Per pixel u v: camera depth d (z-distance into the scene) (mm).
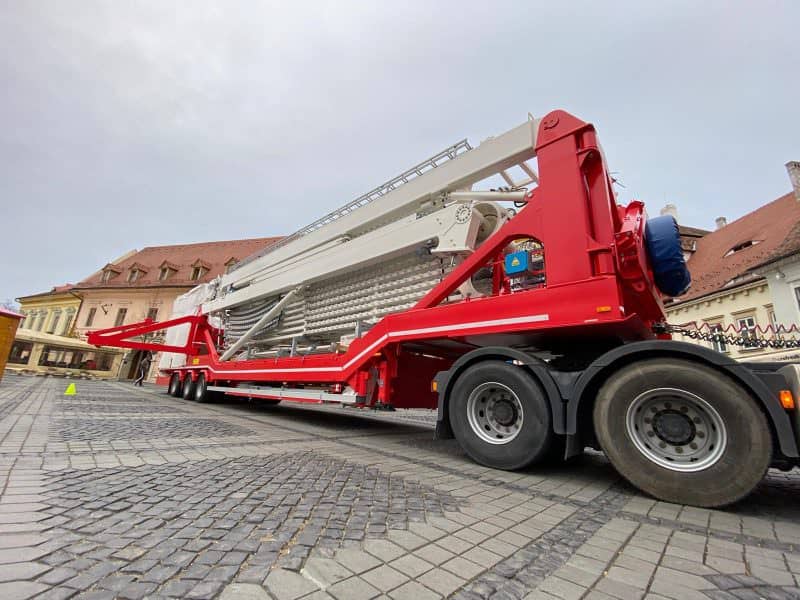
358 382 5551
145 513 2180
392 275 5969
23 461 3193
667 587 1611
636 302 4109
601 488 3277
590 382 3326
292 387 7352
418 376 5758
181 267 37188
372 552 1826
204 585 1445
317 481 3055
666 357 3037
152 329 11648
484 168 4969
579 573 1717
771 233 19250
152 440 4492
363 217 6566
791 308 15242
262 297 8938
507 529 2236
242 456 3883
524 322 3824
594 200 3832
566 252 3723
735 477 2617
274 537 1929
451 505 2633
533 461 3549
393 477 3336
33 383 15711
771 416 2590
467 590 1525
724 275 19578
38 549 1676
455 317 4414
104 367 31656
